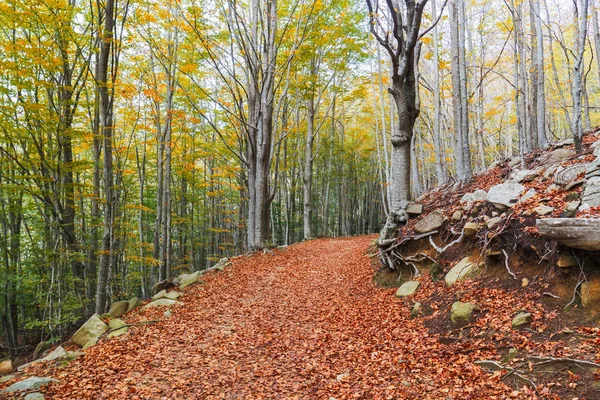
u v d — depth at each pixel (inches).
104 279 403.2
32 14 366.6
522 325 192.4
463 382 170.9
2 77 402.0
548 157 362.9
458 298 250.8
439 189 534.6
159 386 198.2
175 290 430.9
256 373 213.9
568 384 145.9
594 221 178.9
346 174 1496.1
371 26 347.9
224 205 1170.6
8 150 457.7
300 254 659.4
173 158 829.8
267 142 643.5
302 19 686.5
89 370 220.5
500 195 290.2
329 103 1181.1
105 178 419.8
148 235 1080.8
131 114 612.1
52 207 415.5
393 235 392.8
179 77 690.8
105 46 423.5
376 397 172.2
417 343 226.8
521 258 236.7
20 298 565.3
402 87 376.8
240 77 855.1
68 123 438.3
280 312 341.1
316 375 206.2
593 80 922.1
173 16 538.0
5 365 298.4
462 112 476.1
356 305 338.0
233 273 503.8
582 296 183.9
